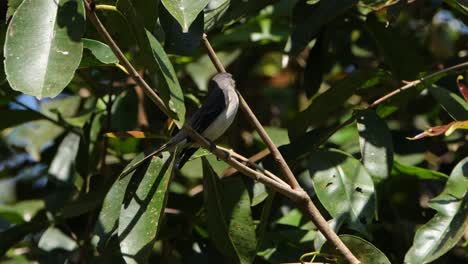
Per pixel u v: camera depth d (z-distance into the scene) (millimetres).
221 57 10930
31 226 9227
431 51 10781
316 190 7492
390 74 8859
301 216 8977
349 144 9391
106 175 9547
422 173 8539
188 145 7410
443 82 9055
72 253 9172
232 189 7500
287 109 11180
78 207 8484
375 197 7414
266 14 10898
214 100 7887
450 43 10859
